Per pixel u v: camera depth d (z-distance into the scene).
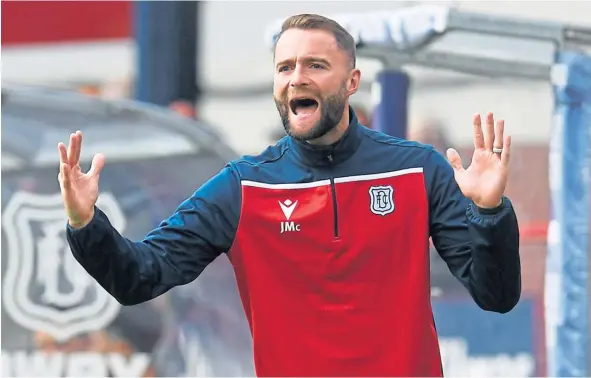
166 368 16.02
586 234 13.09
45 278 16.11
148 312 16.06
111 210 16.38
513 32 12.34
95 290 16.09
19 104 16.72
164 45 17.00
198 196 7.47
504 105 15.95
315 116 7.20
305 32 7.24
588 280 13.16
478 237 6.80
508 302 7.00
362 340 7.36
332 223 7.37
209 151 16.80
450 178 7.38
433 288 15.46
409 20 12.29
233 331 16.05
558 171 13.10
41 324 16.02
